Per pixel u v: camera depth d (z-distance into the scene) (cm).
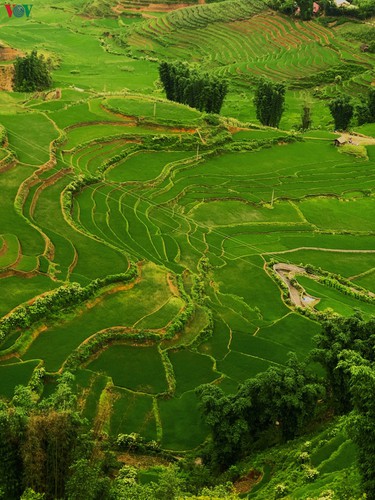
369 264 7562
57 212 7088
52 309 5369
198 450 4297
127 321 5484
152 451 4250
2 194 7044
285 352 5512
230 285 6744
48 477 3422
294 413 4188
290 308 6378
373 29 17250
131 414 4544
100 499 3247
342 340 4512
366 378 3453
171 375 4994
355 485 3341
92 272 6022
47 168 7906
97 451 3756
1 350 4831
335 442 3938
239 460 4156
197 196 8762
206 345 5528
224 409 4106
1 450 3388
